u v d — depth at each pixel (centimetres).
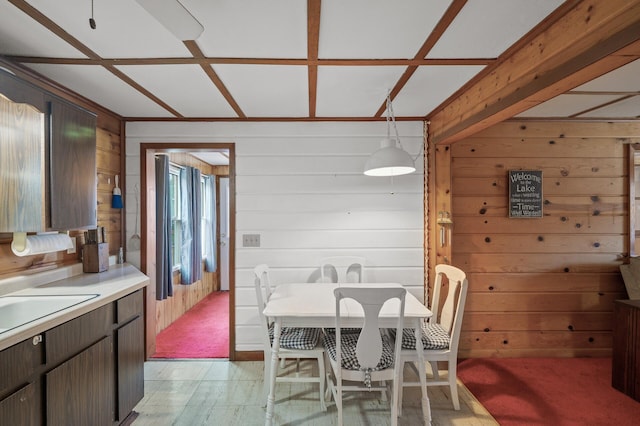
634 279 285
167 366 288
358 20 147
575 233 303
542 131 301
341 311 205
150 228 307
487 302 302
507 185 301
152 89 229
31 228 169
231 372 277
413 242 303
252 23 149
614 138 303
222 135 302
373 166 206
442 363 286
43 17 143
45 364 139
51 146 179
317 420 212
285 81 216
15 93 159
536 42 160
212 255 531
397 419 197
